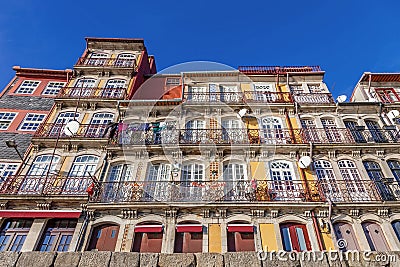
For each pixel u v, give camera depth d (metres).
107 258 4.10
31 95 15.09
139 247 8.94
